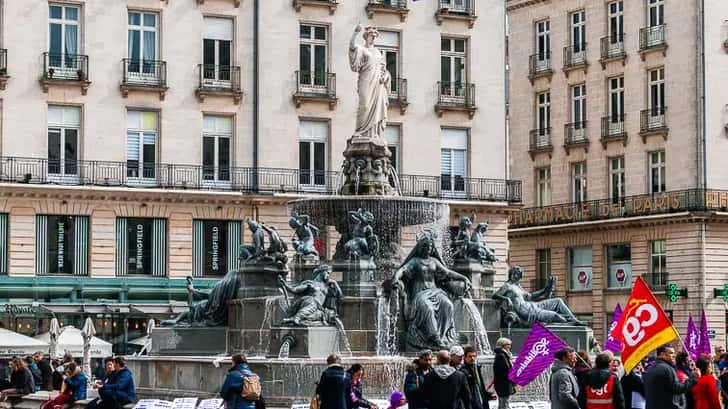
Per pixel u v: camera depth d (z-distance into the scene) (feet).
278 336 120.16
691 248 260.21
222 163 241.55
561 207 288.30
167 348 134.62
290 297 124.57
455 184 259.19
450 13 258.37
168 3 238.89
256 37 244.01
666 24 268.21
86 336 177.06
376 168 140.77
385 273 130.72
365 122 141.90
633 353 84.23
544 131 296.10
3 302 223.30
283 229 242.99
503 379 96.27
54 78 230.27
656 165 271.28
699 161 261.24
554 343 90.48
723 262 261.85
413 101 255.70
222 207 238.89
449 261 139.74
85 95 232.73
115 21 235.61
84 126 232.53
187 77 239.50
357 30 142.72
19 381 135.44
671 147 266.98
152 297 232.53
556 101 293.84
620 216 274.36
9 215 226.38
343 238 137.18
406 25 255.91
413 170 255.09
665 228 265.75
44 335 197.36
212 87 240.53
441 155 258.16
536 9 297.94
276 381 111.86
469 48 260.83
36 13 230.48
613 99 281.13
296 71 246.06
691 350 112.06
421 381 84.84
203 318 134.62
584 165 287.28
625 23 277.44
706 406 80.64
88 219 231.30
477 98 260.83
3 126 227.81
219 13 242.17
